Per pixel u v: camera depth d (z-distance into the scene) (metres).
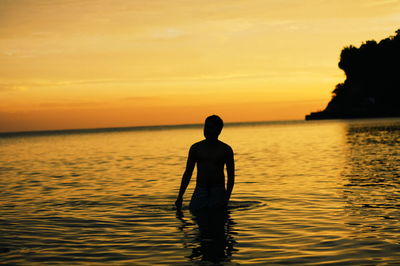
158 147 36.00
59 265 4.65
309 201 8.61
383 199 8.54
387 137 37.00
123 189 11.28
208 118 7.95
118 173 15.77
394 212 7.21
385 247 5.09
